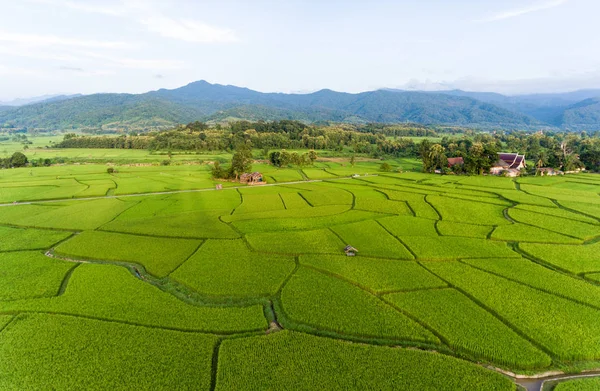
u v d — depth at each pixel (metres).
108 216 75.25
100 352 29.89
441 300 38.91
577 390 26.11
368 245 56.00
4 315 36.19
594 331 33.28
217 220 71.31
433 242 57.31
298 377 26.81
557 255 51.97
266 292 41.03
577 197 89.81
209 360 28.94
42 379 26.86
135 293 40.47
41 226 67.62
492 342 31.45
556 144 198.75
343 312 36.28
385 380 26.59
